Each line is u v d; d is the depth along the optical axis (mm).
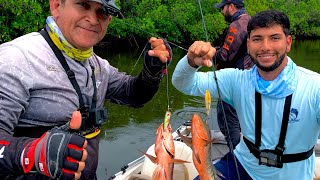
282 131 1041
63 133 536
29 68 679
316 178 1389
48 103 698
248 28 1036
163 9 9062
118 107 3740
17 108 654
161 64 854
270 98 1044
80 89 750
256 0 12352
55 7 732
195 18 9656
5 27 6559
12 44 690
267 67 1011
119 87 916
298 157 1063
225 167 1183
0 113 631
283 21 1001
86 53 754
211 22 9312
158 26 9016
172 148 746
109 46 8852
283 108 1030
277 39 997
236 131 1813
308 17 15711
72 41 727
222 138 1826
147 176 1279
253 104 1079
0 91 640
